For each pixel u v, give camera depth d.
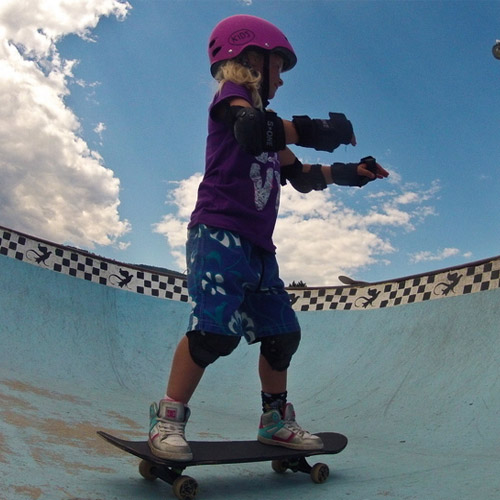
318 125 1.49
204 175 1.55
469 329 3.42
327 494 1.38
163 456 1.29
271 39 1.56
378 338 3.98
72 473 1.38
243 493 1.39
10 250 4.39
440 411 2.71
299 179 1.73
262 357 1.60
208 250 1.43
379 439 2.47
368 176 1.68
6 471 1.26
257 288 1.55
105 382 3.68
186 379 1.38
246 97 1.46
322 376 3.83
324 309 4.69
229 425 2.77
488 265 3.68
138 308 4.76
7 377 2.94
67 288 4.49
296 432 1.55
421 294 4.04
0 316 3.88
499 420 2.40
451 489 1.38
